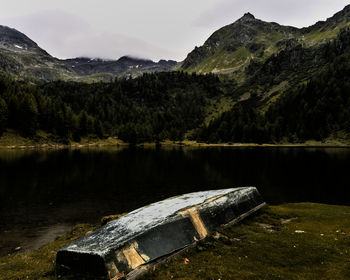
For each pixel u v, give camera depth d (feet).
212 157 350.64
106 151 442.09
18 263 45.62
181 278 30.99
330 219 60.03
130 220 46.11
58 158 299.79
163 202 57.57
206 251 39.65
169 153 424.46
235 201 58.39
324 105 643.04
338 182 171.22
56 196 130.93
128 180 179.83
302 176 195.72
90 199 126.52
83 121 622.13
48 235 77.97
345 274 30.14
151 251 35.40
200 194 63.16
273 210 68.74
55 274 34.65
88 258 32.42
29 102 479.00
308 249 38.68
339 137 568.41
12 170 206.90
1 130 437.58
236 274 31.30
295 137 625.41
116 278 30.09
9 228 84.23
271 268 32.89
